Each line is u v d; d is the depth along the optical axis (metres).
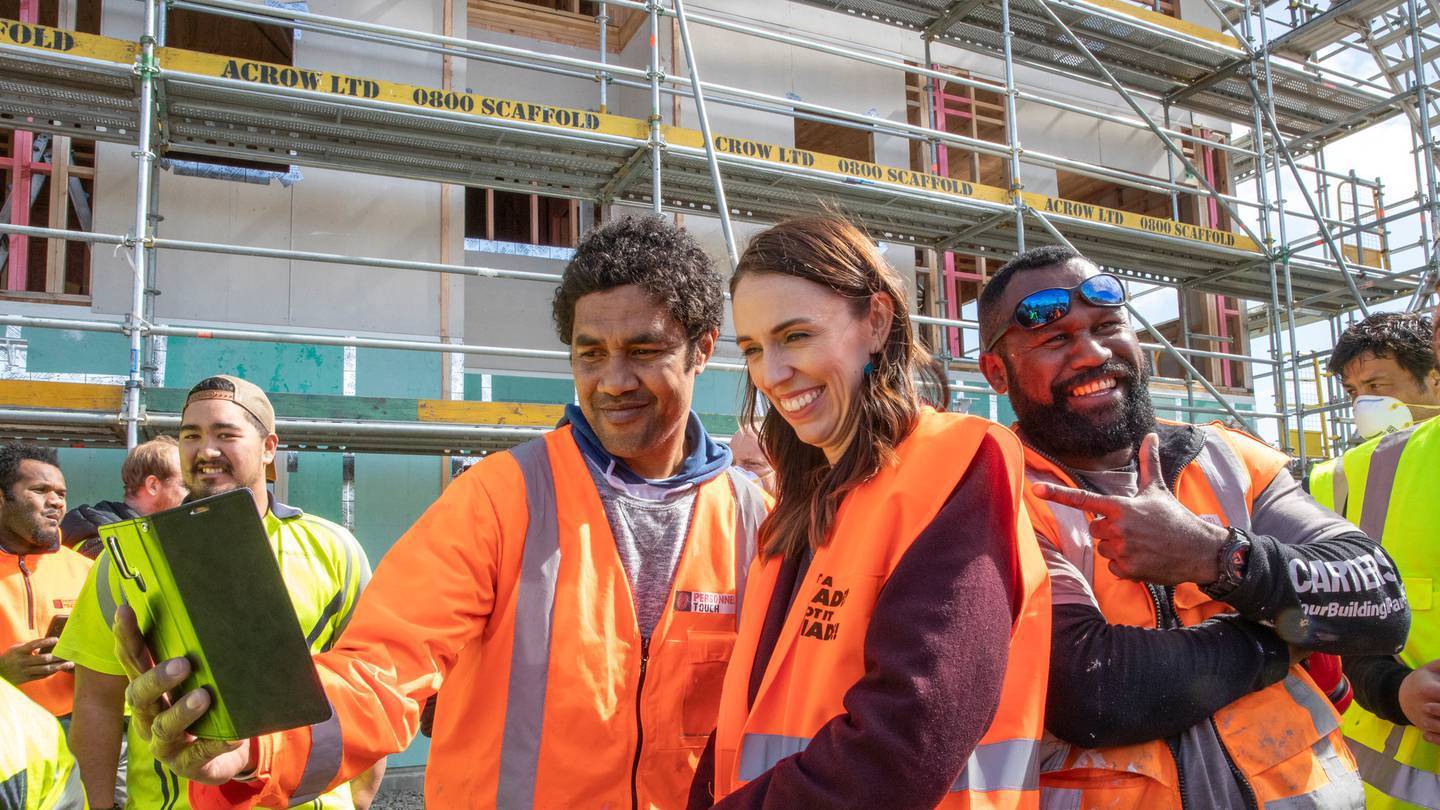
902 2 8.13
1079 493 1.24
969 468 1.11
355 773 1.27
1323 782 1.27
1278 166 8.59
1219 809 1.23
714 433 6.39
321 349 6.80
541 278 5.88
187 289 6.59
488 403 6.03
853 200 7.24
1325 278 9.23
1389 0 8.35
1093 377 1.48
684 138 6.30
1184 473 1.47
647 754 1.66
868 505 1.16
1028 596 1.11
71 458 6.12
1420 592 2.10
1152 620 1.38
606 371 1.77
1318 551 1.30
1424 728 1.61
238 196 6.85
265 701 1.09
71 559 3.76
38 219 7.93
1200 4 10.45
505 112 5.89
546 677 1.62
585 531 1.73
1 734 1.80
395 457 6.92
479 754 1.61
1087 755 1.29
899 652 0.98
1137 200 10.63
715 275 1.92
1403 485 2.18
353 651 1.37
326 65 7.14
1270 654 1.27
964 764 0.98
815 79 8.72
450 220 7.39
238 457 2.64
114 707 2.51
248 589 1.08
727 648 1.77
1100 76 9.10
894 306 1.27
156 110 5.75
